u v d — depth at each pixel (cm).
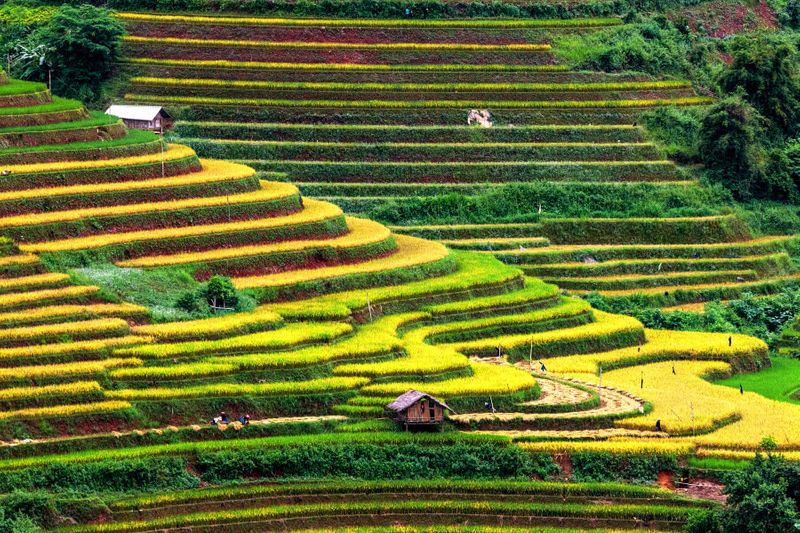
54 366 15025
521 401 16212
